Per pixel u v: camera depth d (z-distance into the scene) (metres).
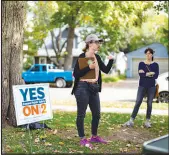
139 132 8.27
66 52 30.53
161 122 9.89
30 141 6.12
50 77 26.81
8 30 7.91
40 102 6.36
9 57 7.94
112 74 43.41
